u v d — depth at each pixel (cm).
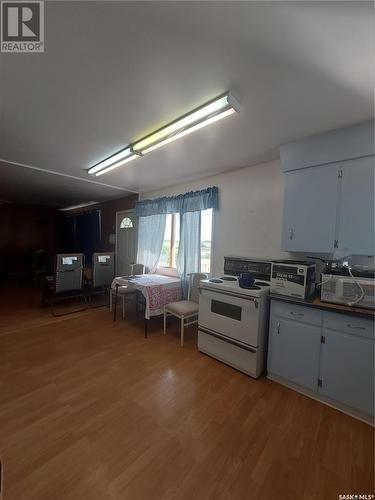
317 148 209
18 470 125
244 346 219
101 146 244
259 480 125
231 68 132
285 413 174
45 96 161
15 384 199
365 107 166
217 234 329
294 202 225
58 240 750
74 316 371
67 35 113
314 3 94
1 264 647
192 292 321
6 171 337
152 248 423
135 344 278
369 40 110
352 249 194
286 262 211
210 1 95
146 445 143
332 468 132
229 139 221
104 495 115
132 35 112
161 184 396
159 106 171
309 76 136
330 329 180
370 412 164
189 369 228
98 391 192
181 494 117
